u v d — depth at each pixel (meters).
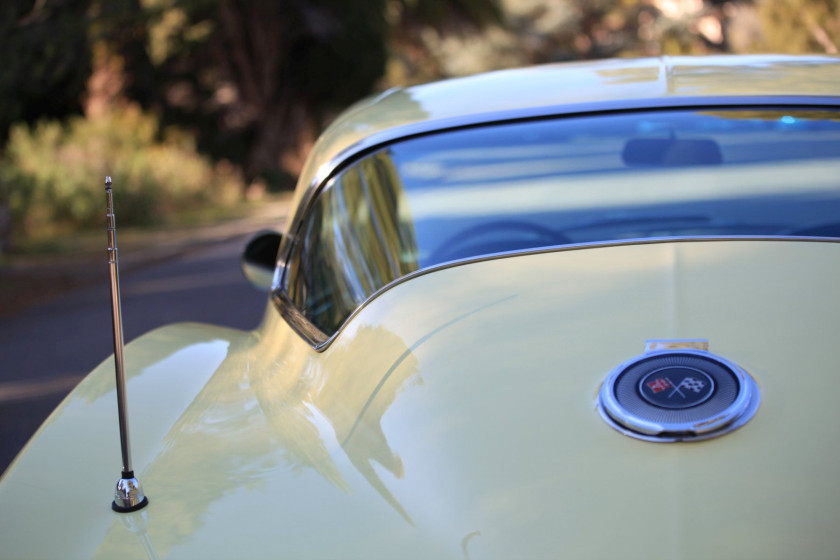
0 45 10.50
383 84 33.00
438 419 1.63
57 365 6.73
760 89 2.33
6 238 14.05
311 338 2.23
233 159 30.19
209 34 26.55
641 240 1.97
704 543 1.31
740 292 1.73
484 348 1.75
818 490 1.34
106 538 1.55
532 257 2.01
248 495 1.61
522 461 1.50
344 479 1.62
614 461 1.45
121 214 18.58
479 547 1.40
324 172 2.58
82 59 11.54
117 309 1.63
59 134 21.45
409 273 2.17
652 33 51.12
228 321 8.07
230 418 1.94
